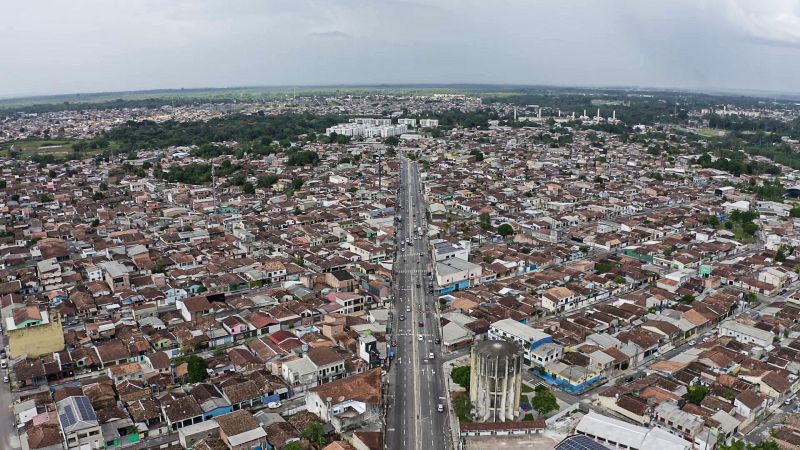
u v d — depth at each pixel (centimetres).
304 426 15975
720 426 15888
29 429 15775
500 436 15800
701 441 15362
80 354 19750
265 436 15088
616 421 15525
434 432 16162
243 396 17175
